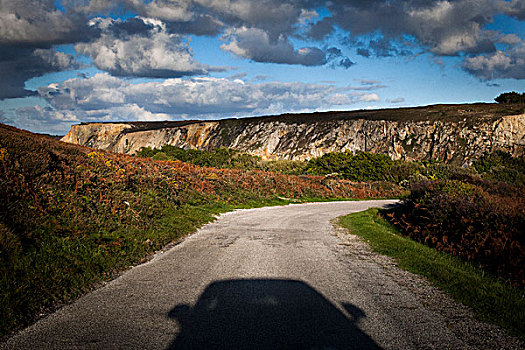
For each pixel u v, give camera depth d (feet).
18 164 25.81
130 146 390.83
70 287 15.72
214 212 49.19
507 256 21.94
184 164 73.41
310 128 318.04
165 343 10.95
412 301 15.53
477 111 277.03
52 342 10.89
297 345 11.01
